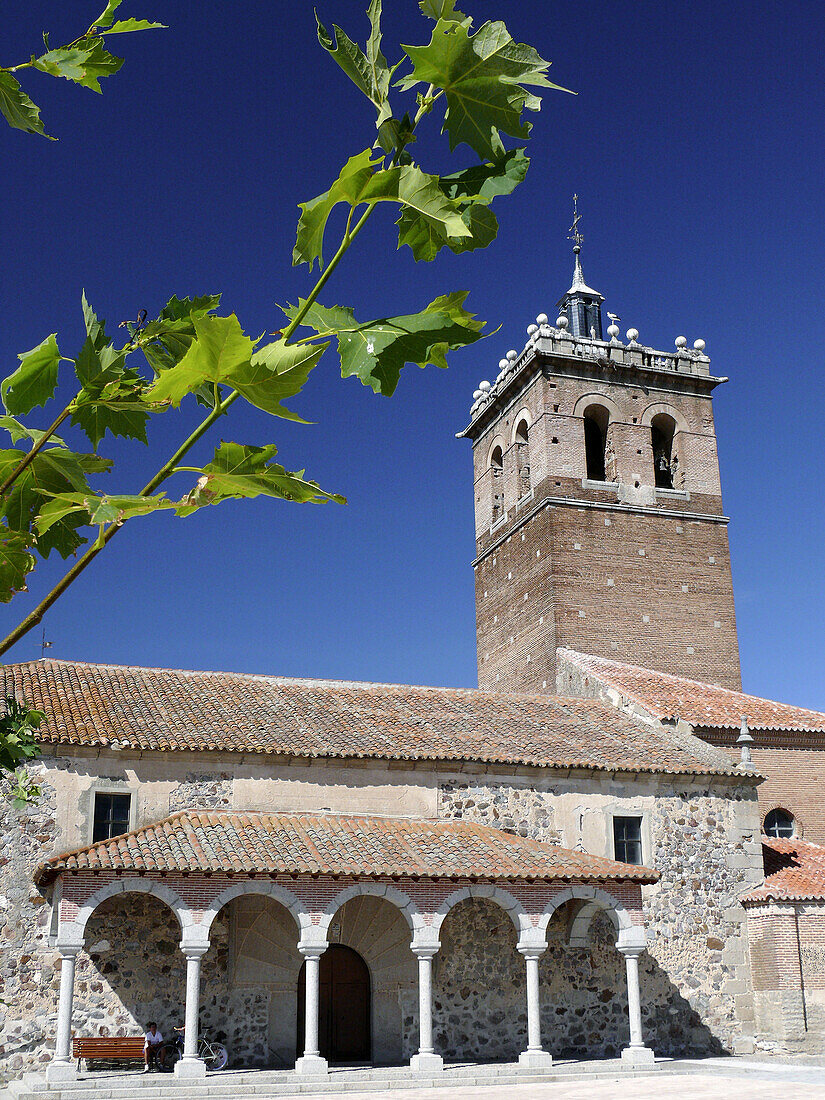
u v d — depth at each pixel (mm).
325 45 3121
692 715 36219
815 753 37344
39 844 26203
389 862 26219
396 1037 28031
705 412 48406
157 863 24422
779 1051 29500
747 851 32375
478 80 3180
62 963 23750
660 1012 30031
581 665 41281
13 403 4008
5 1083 24188
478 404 52781
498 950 29188
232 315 3068
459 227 3062
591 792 31484
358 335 3473
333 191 3074
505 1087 23672
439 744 31062
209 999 26672
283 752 28844
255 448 3482
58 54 3750
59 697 29969
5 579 4004
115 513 3334
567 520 44594
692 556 45906
